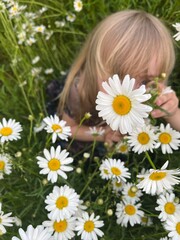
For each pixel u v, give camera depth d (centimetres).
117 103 37
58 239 48
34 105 78
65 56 82
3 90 77
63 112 70
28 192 58
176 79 71
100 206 53
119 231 57
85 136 66
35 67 79
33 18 77
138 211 52
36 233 39
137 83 56
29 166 59
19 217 54
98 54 58
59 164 48
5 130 54
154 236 54
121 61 55
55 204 47
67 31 80
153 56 55
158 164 61
